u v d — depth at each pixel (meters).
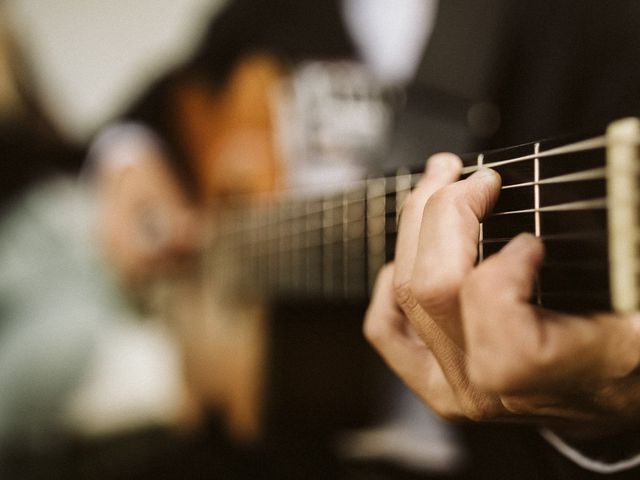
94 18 0.75
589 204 0.22
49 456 0.66
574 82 0.51
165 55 0.73
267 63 0.68
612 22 0.50
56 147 0.71
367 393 0.59
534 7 0.55
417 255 0.22
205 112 0.69
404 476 0.55
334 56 0.69
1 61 0.72
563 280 0.22
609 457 0.27
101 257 0.68
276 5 0.70
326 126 0.66
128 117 0.71
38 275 0.68
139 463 0.66
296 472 0.60
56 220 0.70
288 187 0.65
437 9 0.65
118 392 0.66
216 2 0.72
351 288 0.36
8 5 0.73
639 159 0.21
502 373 0.21
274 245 0.48
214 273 0.62
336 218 0.37
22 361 0.67
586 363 0.21
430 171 0.25
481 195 0.23
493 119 0.57
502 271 0.21
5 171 0.70
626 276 0.21
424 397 0.27
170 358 0.66
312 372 0.59
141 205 0.68
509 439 0.44
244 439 0.62
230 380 0.62
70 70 0.73
